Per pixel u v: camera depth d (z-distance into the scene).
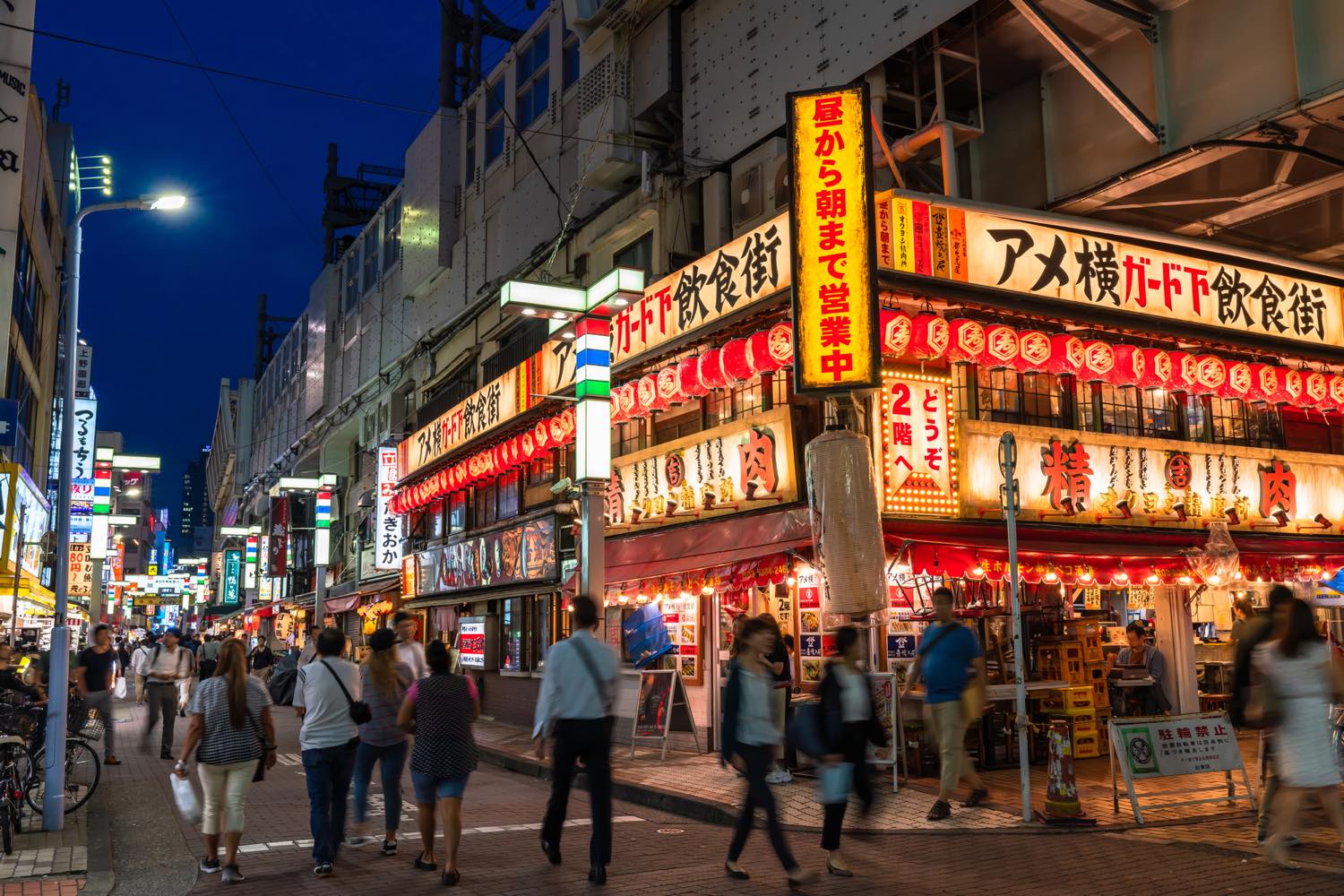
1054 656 12.97
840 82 15.29
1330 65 10.95
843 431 11.48
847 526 11.16
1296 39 11.21
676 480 15.39
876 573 11.07
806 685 13.52
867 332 11.51
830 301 11.68
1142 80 13.23
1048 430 13.31
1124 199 14.06
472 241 27.89
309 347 47.16
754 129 17.06
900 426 12.40
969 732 11.99
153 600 81.31
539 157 24.27
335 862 8.34
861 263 11.65
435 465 24.86
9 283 16.95
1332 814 7.39
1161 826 9.12
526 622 20.64
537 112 24.95
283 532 48.88
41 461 33.28
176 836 9.72
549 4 24.16
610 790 7.59
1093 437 13.62
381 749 8.66
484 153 27.77
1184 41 12.60
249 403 72.38
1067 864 7.80
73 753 11.16
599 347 12.84
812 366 11.66
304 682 8.14
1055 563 11.90
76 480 33.38
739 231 17.31
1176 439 14.86
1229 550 12.78
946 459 12.59
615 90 19.83
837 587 11.05
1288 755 7.43
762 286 12.90
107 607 58.62
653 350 15.14
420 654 11.67
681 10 19.22
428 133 30.86
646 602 15.21
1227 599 17.00
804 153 12.02
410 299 32.94
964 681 9.66
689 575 12.96
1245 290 14.70
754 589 14.36
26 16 17.19
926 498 12.38
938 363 12.87
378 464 32.09
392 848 8.60
